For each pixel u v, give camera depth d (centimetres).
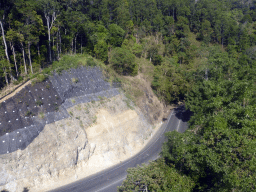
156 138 4134
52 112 3006
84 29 4706
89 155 3095
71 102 3384
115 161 3266
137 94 4825
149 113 4803
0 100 2717
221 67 4181
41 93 3084
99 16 6175
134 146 3688
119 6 6662
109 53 5275
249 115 2064
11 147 2425
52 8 4062
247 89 2661
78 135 3039
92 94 3816
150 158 3359
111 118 3672
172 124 4800
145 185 1841
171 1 8962
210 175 2317
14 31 3177
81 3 5697
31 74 3450
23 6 3441
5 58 3272
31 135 2608
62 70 3672
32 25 3431
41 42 4116
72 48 4691
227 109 2359
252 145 1767
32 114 2795
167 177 1988
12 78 3266
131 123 3928
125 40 5953
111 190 2542
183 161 2253
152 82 5441
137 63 5753
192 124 3316
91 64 4244
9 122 2553
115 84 4462
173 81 5594
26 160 2475
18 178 2381
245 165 1709
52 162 2664
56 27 4212
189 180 2100
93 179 2794
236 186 1670
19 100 2794
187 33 8300
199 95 3888
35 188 2447
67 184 2652
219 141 2012
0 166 2314
